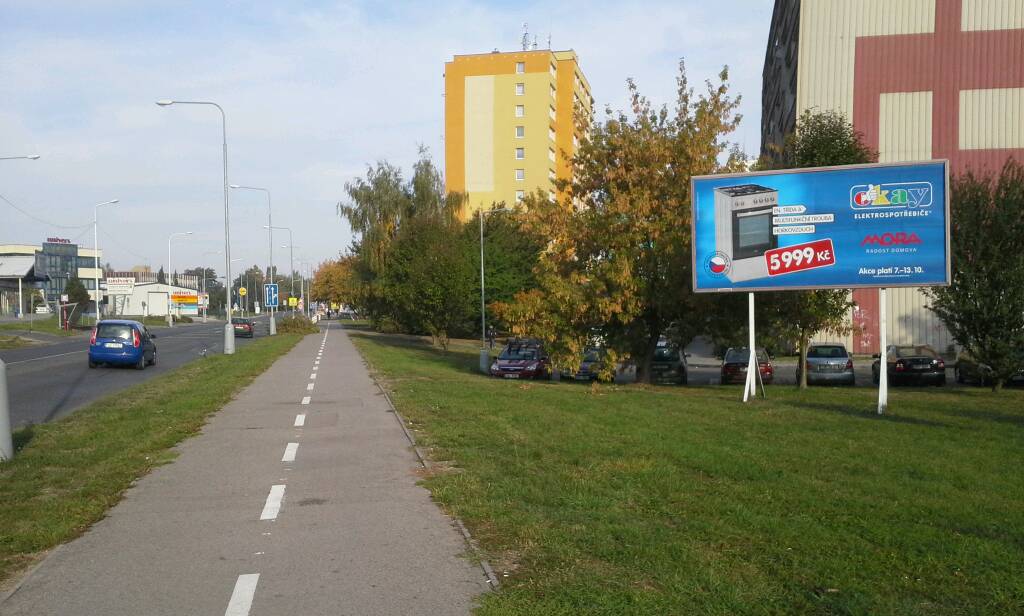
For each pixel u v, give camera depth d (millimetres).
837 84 37562
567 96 80688
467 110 78188
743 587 4863
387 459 9477
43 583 5188
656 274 20688
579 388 20594
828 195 16031
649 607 4539
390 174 58812
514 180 77562
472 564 5445
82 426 12047
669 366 27922
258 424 12547
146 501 7449
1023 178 21141
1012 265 20719
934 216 15422
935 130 36625
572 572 5168
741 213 16625
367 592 4949
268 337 51656
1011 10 35906
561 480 7961
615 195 21391
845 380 26609
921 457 9445
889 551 5613
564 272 22219
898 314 37656
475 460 9117
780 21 46531
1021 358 20734
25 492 7543
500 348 48406
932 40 36656
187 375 21875
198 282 158500
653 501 7105
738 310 20922
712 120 21188
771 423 12609
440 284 40875
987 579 5047
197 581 5199
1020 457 9555
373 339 50969
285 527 6492
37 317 79938
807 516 6590
